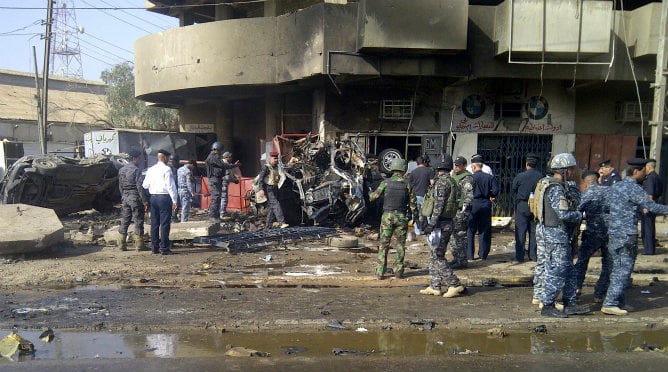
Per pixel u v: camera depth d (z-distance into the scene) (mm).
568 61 12742
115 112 28969
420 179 9875
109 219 13055
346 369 4230
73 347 4625
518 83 14312
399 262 7207
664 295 6660
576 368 4348
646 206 5578
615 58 13000
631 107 14328
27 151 29453
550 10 11984
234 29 14164
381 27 11898
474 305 6117
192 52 14945
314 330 5219
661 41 9672
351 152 12062
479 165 8305
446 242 6480
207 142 19219
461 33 12086
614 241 5750
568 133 14547
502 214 14578
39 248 8094
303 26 13086
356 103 14312
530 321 5527
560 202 5492
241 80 14234
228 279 7027
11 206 9094
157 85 16109
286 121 16609
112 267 7582
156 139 17797
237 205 14422
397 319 5508
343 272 7551
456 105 14336
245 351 4512
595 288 6258
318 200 10820
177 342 4805
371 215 12312
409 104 14312
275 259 8461
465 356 4578
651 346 4863
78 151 21812
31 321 5281
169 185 8594
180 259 8305
